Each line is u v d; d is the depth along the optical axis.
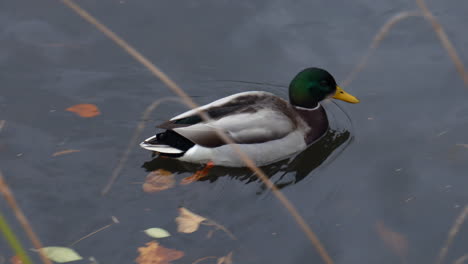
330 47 14.00
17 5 14.76
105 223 9.48
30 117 11.80
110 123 11.82
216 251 8.95
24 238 9.10
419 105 12.43
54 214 9.61
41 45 13.71
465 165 10.70
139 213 9.73
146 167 10.83
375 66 13.48
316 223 9.59
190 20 14.62
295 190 10.49
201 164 11.12
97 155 10.98
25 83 12.72
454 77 13.05
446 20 14.55
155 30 14.30
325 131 12.15
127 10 14.79
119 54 13.66
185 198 10.14
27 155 10.83
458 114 12.06
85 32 14.16
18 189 10.05
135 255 8.87
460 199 9.93
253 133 11.05
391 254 8.91
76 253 8.86
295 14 14.94
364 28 14.43
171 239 9.16
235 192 10.39
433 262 8.73
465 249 8.91
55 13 14.59
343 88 12.96
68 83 12.80
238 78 13.27
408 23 14.52
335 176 10.85
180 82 13.09
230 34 14.32
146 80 13.04
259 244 9.12
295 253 8.94
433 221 9.51
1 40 13.74
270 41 14.20
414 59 13.61
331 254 8.93
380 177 10.66
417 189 10.25
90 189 10.19
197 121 10.97
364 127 12.12
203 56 13.76
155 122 11.98
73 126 11.65
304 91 12.00
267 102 11.57
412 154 11.15
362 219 9.65
